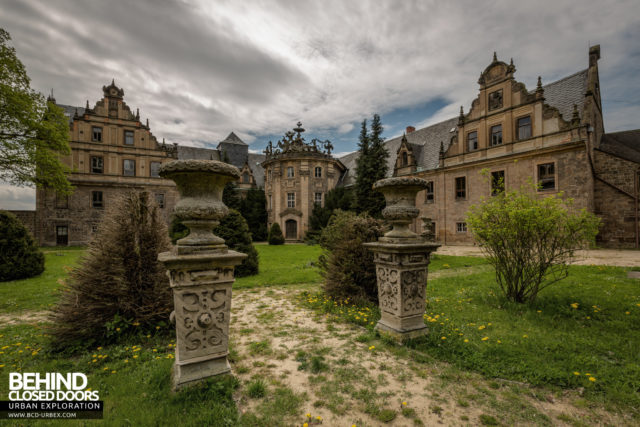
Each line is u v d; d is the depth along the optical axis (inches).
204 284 105.3
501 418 88.0
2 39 540.1
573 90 756.6
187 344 103.2
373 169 903.7
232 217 376.2
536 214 191.5
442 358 128.4
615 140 812.0
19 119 577.0
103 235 169.0
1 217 352.5
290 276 357.7
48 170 649.6
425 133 1168.8
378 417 88.7
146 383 105.9
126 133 1182.3
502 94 819.4
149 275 166.4
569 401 95.7
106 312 153.8
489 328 162.7
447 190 947.3
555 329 159.8
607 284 265.0
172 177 105.7
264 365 125.0
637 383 101.3
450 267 426.6
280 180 1332.4
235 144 1712.6
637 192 657.6
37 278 354.3
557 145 694.5
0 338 155.6
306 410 93.0
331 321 185.3
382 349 140.3
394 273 150.6
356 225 233.5
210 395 97.8
